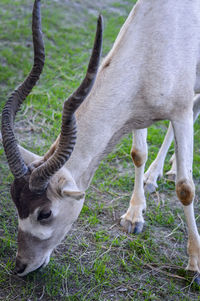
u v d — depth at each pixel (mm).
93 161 4605
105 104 4570
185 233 5824
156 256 5340
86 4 13586
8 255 5066
